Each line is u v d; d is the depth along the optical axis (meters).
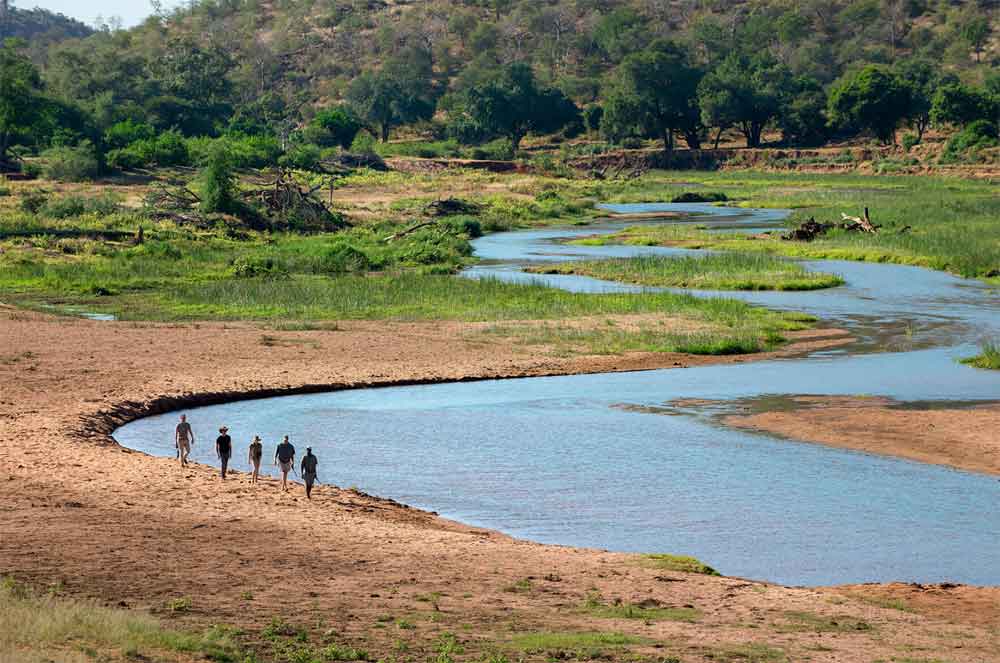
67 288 131.50
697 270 145.25
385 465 61.72
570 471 60.16
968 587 41.69
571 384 85.06
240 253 164.75
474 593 37.84
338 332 104.38
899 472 59.59
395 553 43.44
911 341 101.69
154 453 64.88
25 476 54.38
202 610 33.16
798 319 112.31
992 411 73.00
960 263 149.62
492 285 131.00
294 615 33.44
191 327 105.38
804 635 33.81
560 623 34.22
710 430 69.44
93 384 80.31
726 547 47.78
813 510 52.97
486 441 66.94
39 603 30.39
